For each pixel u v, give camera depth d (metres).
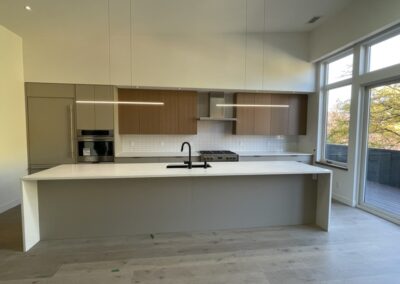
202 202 3.22
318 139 5.26
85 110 4.52
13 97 4.07
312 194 3.49
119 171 2.91
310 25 4.74
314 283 2.12
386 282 2.15
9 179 3.99
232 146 5.78
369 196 4.05
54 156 4.51
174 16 3.95
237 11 3.92
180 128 5.11
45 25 3.95
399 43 3.44
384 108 3.77
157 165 3.38
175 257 2.53
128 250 2.68
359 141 4.15
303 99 5.55
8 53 3.96
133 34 4.55
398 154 3.55
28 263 2.40
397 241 2.92
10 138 4.01
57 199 2.93
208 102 5.47
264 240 2.94
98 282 2.12
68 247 2.74
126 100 4.91
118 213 3.05
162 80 4.68
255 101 5.37
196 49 4.76
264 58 4.99
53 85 4.41
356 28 3.86
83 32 4.31
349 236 3.06
